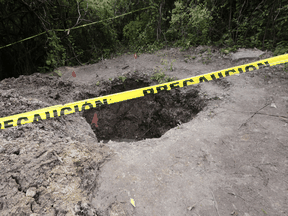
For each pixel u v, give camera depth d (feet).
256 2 19.02
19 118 10.38
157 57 23.02
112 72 20.97
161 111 19.88
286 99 12.32
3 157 8.25
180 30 24.41
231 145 9.46
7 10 21.15
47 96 14.89
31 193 6.89
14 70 23.59
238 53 19.49
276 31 18.58
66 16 24.49
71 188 7.54
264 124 10.57
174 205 6.86
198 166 8.45
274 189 7.20
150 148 9.77
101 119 20.34
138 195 7.27
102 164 8.81
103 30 25.17
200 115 12.46
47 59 22.80
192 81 14.73
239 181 7.62
